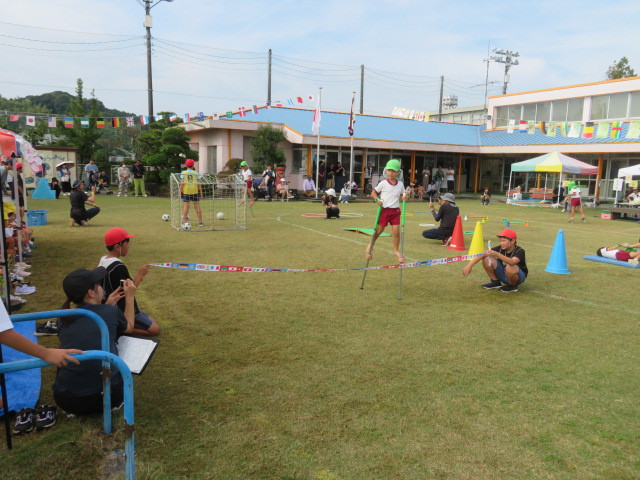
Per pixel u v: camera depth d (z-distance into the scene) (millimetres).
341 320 5426
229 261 8445
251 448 2961
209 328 5074
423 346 4703
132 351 3518
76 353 2461
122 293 4008
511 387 3865
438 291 6801
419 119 32062
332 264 8398
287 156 26078
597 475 2764
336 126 27672
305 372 4055
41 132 31500
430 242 11117
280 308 5824
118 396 3240
